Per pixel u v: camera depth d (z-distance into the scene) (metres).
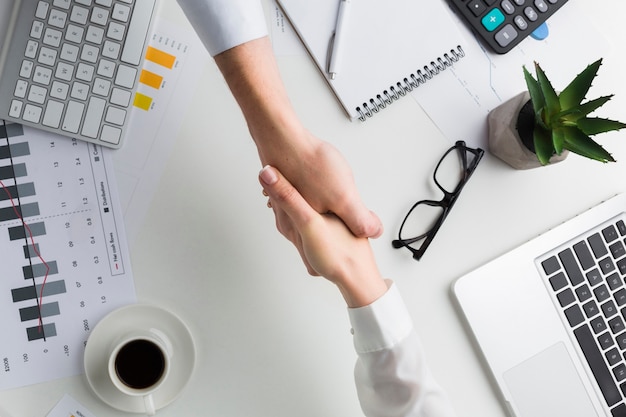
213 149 0.82
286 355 0.82
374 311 0.71
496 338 0.84
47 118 0.77
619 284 0.87
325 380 0.83
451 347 0.85
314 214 0.68
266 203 0.83
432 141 0.87
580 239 0.87
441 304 0.85
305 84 0.84
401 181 0.86
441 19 0.85
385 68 0.84
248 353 0.81
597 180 0.91
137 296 0.79
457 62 0.87
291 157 0.72
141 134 0.80
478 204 0.87
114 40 0.78
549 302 0.86
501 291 0.85
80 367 0.77
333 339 0.83
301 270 0.83
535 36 0.88
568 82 0.90
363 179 0.85
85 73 0.78
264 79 0.70
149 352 0.77
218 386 0.80
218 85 0.82
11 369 0.76
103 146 0.80
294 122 0.71
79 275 0.78
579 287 0.86
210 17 0.67
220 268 0.81
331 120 0.84
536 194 0.89
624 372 0.86
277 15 0.83
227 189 0.82
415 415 0.75
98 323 0.77
